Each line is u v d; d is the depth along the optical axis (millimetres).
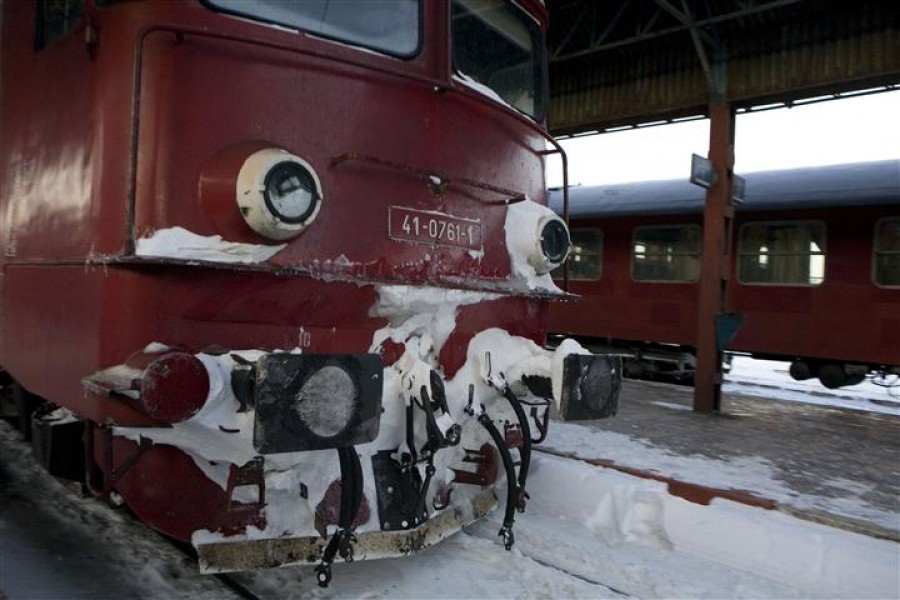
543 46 4402
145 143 2439
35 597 2959
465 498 3477
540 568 3525
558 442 5293
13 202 3580
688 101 7719
